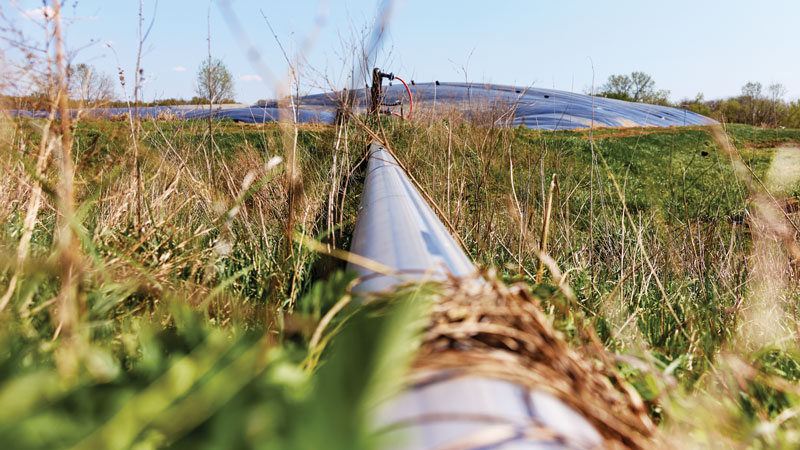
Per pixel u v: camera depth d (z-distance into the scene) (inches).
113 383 28.2
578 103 1250.6
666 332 87.3
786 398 61.0
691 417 47.8
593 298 108.7
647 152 524.4
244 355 25.5
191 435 21.2
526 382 26.6
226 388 22.5
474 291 37.2
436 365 26.2
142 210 99.8
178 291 65.8
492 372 26.1
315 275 91.7
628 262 132.5
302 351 36.6
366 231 71.2
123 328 52.9
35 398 21.6
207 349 30.0
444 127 207.2
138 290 61.7
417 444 21.3
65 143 46.5
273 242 108.0
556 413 25.7
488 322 33.9
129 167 98.3
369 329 15.5
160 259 73.9
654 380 48.2
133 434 20.3
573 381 31.3
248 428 18.7
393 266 49.3
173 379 23.9
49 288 55.9
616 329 82.0
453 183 167.3
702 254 137.7
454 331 30.1
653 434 33.2
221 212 104.7
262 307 65.6
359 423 13.6
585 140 553.6
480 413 23.2
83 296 47.6
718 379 62.6
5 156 62.6
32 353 39.6
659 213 206.4
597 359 48.3
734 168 102.0
